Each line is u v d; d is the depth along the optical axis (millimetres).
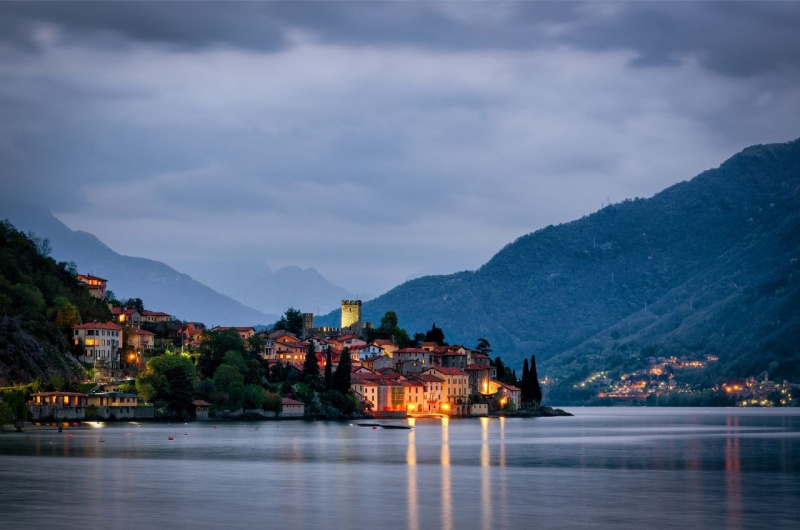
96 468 190500
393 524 133250
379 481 174750
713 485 171625
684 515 140375
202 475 181875
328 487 166625
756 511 143750
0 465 194250
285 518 137000
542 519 137000
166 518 136500
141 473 183750
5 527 130000
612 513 141750
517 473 188750
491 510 143875
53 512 140250
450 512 142125
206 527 130625
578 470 194500
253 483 171125
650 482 175625
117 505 146375
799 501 153125
